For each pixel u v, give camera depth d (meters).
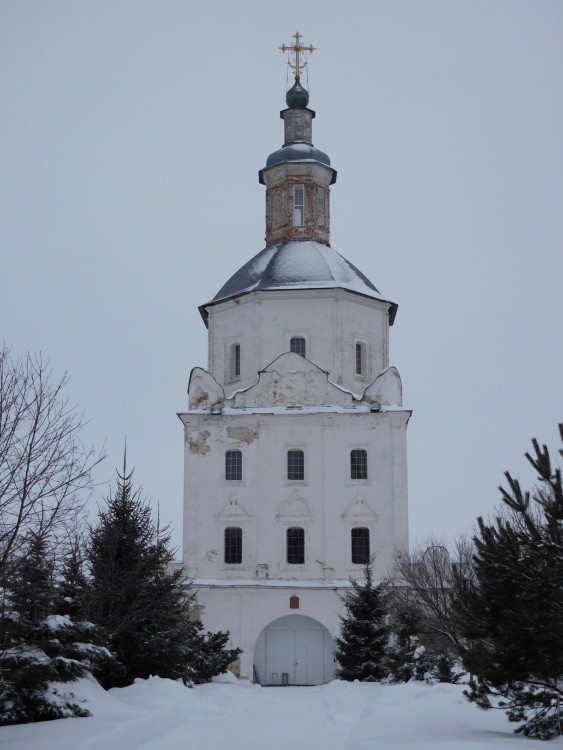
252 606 48.31
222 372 54.78
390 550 49.09
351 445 50.62
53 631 21.92
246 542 49.72
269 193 59.47
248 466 50.59
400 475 49.97
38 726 19.23
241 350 54.34
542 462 18.28
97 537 30.11
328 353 53.25
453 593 28.86
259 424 51.00
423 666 34.81
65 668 22.03
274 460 50.66
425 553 44.53
